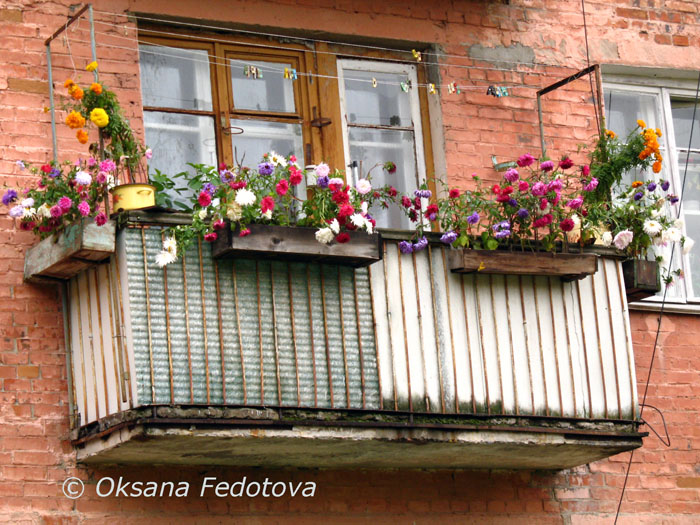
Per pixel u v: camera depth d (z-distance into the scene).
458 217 9.70
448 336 9.51
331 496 9.80
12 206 9.23
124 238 8.72
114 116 9.12
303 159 10.45
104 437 8.81
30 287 9.26
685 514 10.84
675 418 10.99
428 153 10.88
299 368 8.98
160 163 10.02
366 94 10.82
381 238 9.23
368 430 9.10
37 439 9.02
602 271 10.12
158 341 8.63
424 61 10.99
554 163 11.15
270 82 10.53
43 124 9.56
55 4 9.81
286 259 9.06
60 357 9.22
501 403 9.53
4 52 9.59
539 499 10.45
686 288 11.49
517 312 9.77
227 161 10.20
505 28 11.31
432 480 10.16
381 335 9.31
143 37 10.19
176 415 8.58
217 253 8.84
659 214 10.60
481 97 11.05
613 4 11.83
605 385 9.88
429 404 9.33
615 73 11.78
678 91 12.04
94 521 9.04
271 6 10.49
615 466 10.74
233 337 8.84
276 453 9.25
